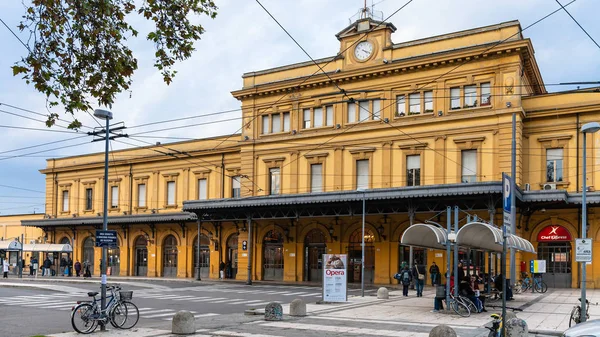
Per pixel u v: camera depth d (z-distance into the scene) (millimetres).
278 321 17719
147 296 29031
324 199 36375
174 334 14781
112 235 16422
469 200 33125
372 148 39750
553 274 34781
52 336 14406
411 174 38469
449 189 31703
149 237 52438
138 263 53469
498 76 35781
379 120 39656
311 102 42781
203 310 21859
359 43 40969
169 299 27141
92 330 15078
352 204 36625
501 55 35719
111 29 10711
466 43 36938
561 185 35031
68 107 10766
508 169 34875
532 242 35312
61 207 60156
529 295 28891
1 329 16406
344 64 41469
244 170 45438
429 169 37625
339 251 40656
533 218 35406
